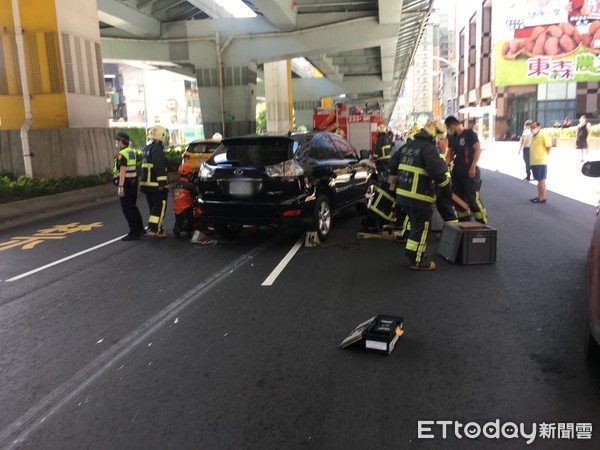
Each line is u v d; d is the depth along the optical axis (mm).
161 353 4402
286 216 7801
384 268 6816
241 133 30422
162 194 9203
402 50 41312
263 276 6621
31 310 5629
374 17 27766
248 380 3869
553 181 16328
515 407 3404
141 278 6738
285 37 28953
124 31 29438
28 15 15812
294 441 3104
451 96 97125
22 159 16344
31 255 8297
